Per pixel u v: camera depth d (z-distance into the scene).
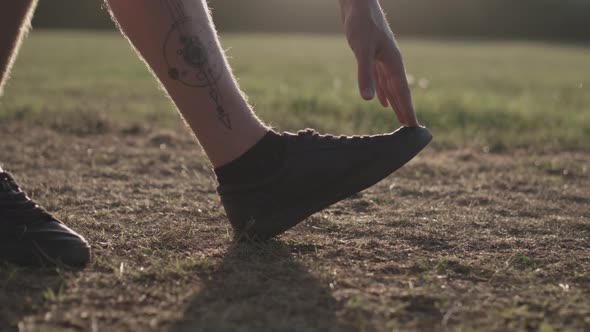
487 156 3.16
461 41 29.97
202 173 2.54
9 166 2.49
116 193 2.11
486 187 2.38
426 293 1.23
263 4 33.78
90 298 1.17
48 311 1.11
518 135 3.77
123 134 3.47
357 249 1.51
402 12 35.41
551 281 1.33
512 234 1.70
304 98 4.77
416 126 1.46
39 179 2.27
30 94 5.05
